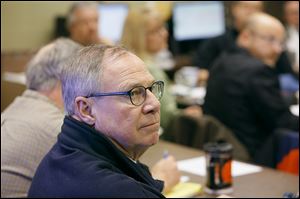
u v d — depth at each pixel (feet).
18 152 7.93
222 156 8.66
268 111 13.46
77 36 17.01
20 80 13.39
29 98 8.46
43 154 7.93
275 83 13.69
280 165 11.34
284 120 13.56
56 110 8.29
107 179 4.79
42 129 8.00
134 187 4.86
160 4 22.57
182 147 11.54
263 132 13.75
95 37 17.12
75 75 5.38
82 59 5.43
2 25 16.83
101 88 5.27
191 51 25.04
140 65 5.50
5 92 13.44
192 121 11.89
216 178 8.70
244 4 18.95
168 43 24.00
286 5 20.94
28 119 8.13
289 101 16.12
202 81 20.35
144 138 5.47
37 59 8.48
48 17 18.72
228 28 21.44
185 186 8.91
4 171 7.89
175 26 24.26
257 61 13.75
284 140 11.30
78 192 4.73
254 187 9.02
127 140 5.41
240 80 13.61
